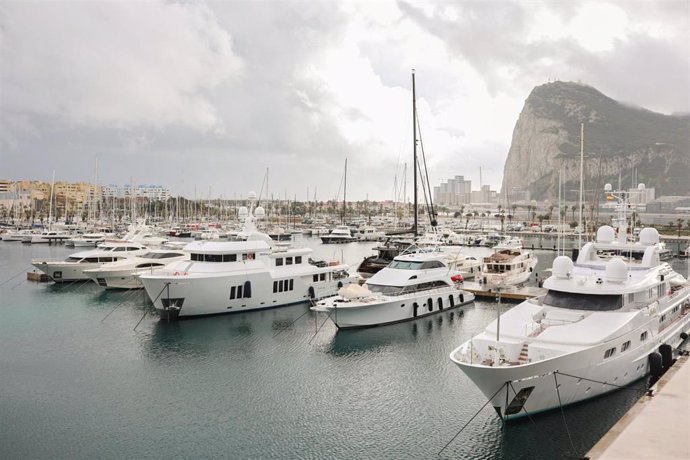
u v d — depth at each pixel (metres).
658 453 15.19
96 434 21.47
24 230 126.12
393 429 22.00
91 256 57.41
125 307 44.66
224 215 199.12
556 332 22.52
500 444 20.55
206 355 31.69
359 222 181.25
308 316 41.03
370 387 26.70
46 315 41.75
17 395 25.44
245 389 26.38
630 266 30.33
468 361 21.44
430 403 24.64
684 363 24.58
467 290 49.81
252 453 20.00
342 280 48.62
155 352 32.19
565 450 20.03
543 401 21.03
